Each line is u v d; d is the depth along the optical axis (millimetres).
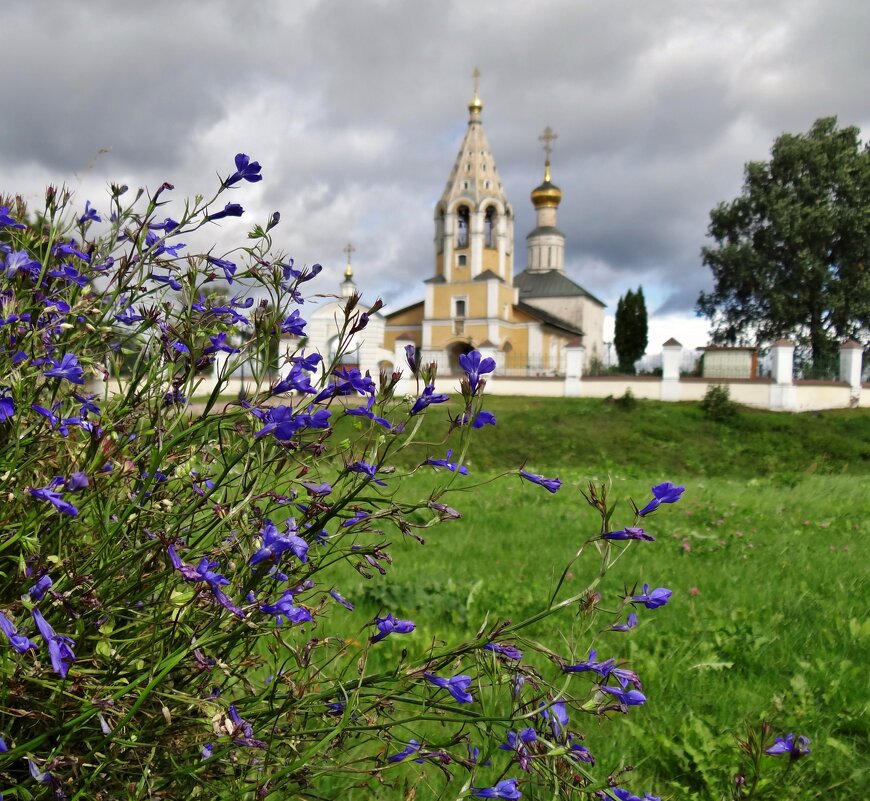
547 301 55219
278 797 1540
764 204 38531
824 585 5270
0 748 1199
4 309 1441
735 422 22141
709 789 2422
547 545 6590
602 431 21281
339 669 2881
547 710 1521
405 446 1503
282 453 1507
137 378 1614
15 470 1433
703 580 5352
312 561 1572
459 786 2273
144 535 1505
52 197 1723
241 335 1732
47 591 1287
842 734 2930
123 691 1231
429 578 5008
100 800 1363
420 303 49344
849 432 22125
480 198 45594
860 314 36969
